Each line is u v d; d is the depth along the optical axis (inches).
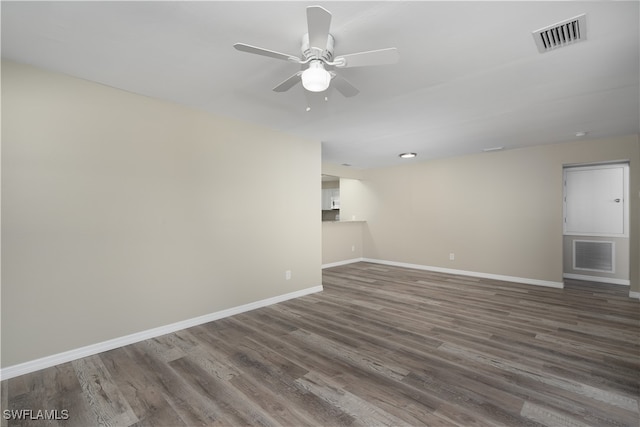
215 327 121.4
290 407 72.2
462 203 221.0
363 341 108.2
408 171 251.8
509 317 132.1
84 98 97.0
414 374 86.3
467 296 165.5
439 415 69.0
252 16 65.7
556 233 182.5
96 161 99.1
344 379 83.8
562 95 107.3
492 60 83.8
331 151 202.2
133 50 79.8
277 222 154.3
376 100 112.1
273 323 125.5
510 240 199.9
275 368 89.7
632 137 159.9
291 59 70.6
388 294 170.2
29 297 87.7
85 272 97.0
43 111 90.0
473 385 80.7
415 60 83.7
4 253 84.2
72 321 94.6
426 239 241.1
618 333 113.9
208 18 66.4
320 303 153.4
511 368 89.2
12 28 70.0
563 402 73.4
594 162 173.8
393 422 67.0
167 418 68.6
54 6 62.2
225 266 133.0
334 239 261.9
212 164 128.1
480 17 65.6
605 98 110.3
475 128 148.0
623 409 70.7
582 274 200.5
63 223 93.1
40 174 89.4
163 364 92.0
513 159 197.8
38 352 88.7
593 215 195.2
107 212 101.3
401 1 60.6
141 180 108.7
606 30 69.9
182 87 102.6
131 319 106.3
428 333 115.1
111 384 81.5
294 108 121.4
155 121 111.9
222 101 114.8
